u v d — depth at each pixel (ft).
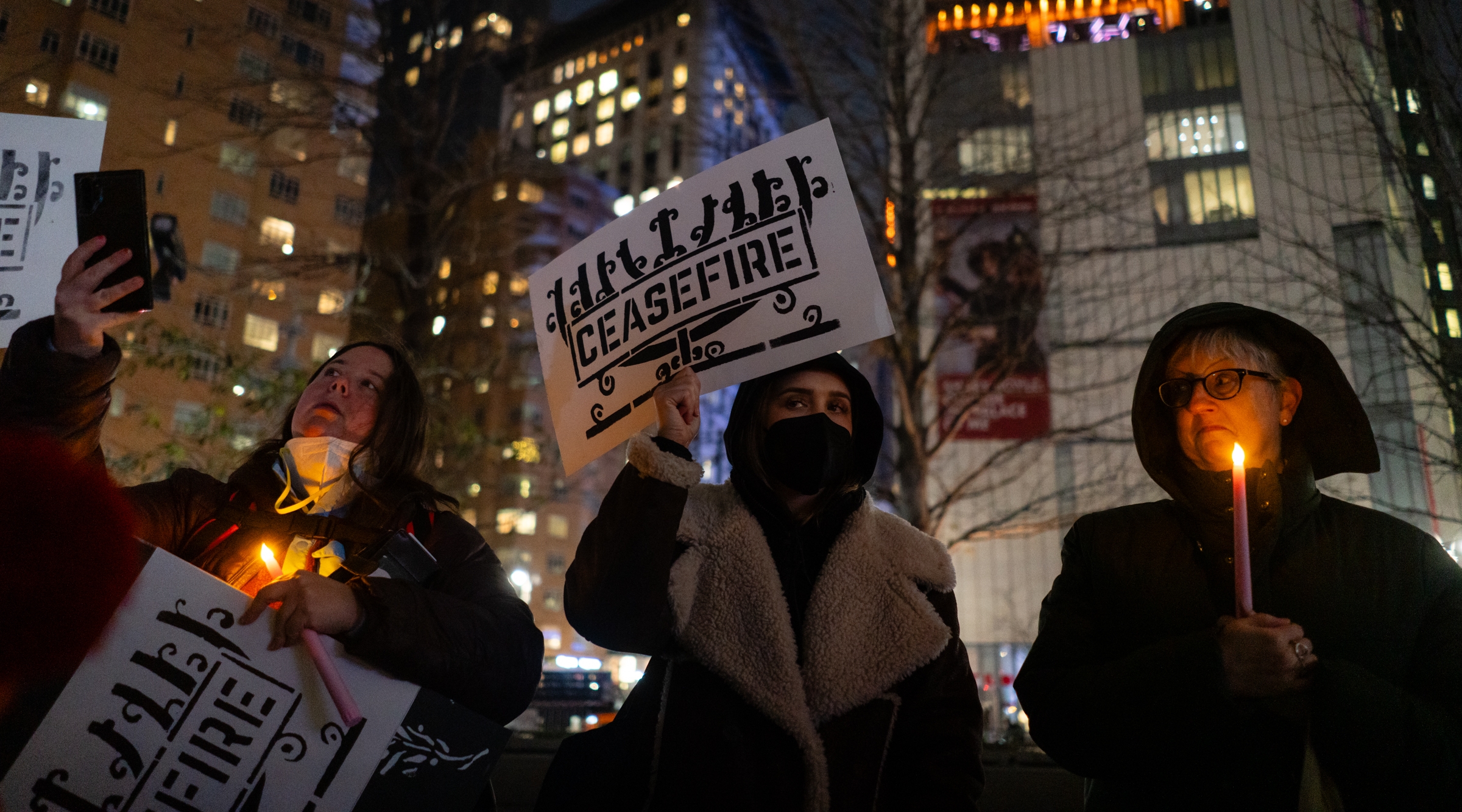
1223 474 7.25
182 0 46.14
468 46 38.93
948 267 33.58
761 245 7.84
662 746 6.73
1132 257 60.95
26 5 30.83
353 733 5.72
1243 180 81.92
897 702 6.79
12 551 3.20
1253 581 6.96
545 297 8.89
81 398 6.42
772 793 6.44
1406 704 6.08
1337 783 6.21
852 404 8.13
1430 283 18.74
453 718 5.98
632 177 264.52
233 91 39.99
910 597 7.00
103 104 78.74
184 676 5.44
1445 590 6.95
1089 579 8.00
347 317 37.04
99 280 6.49
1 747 5.01
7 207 7.23
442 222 36.86
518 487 41.16
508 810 13.51
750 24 32.81
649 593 6.63
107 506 3.47
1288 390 7.64
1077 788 12.71
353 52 38.83
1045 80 93.45
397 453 7.97
